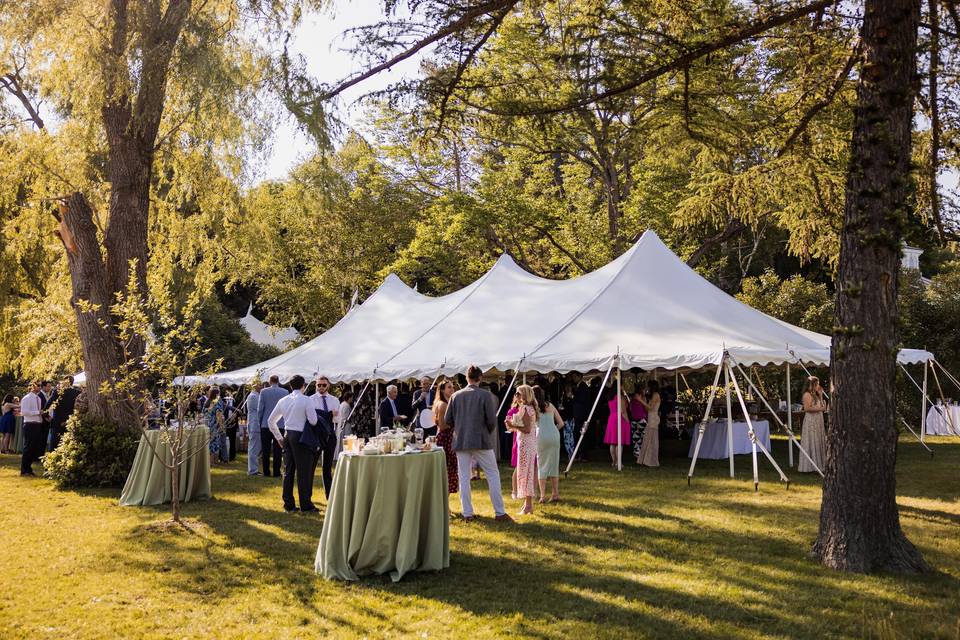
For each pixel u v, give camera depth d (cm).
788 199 946
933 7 654
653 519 776
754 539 687
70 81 1107
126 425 1082
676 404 1727
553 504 869
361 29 640
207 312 3141
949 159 720
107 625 464
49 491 1016
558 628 458
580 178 2494
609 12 668
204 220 1423
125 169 1120
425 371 1305
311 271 2859
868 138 582
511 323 1395
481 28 657
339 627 462
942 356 2283
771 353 1102
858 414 593
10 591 533
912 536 698
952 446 1534
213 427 1438
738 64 785
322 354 1548
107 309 1098
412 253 2642
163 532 741
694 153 1065
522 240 2622
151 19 1001
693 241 2414
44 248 1609
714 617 480
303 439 845
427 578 571
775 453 1448
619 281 1391
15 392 2442
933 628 452
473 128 749
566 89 719
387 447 601
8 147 1225
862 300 587
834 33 738
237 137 1148
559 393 1560
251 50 1049
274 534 730
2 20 1052
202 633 452
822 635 448
